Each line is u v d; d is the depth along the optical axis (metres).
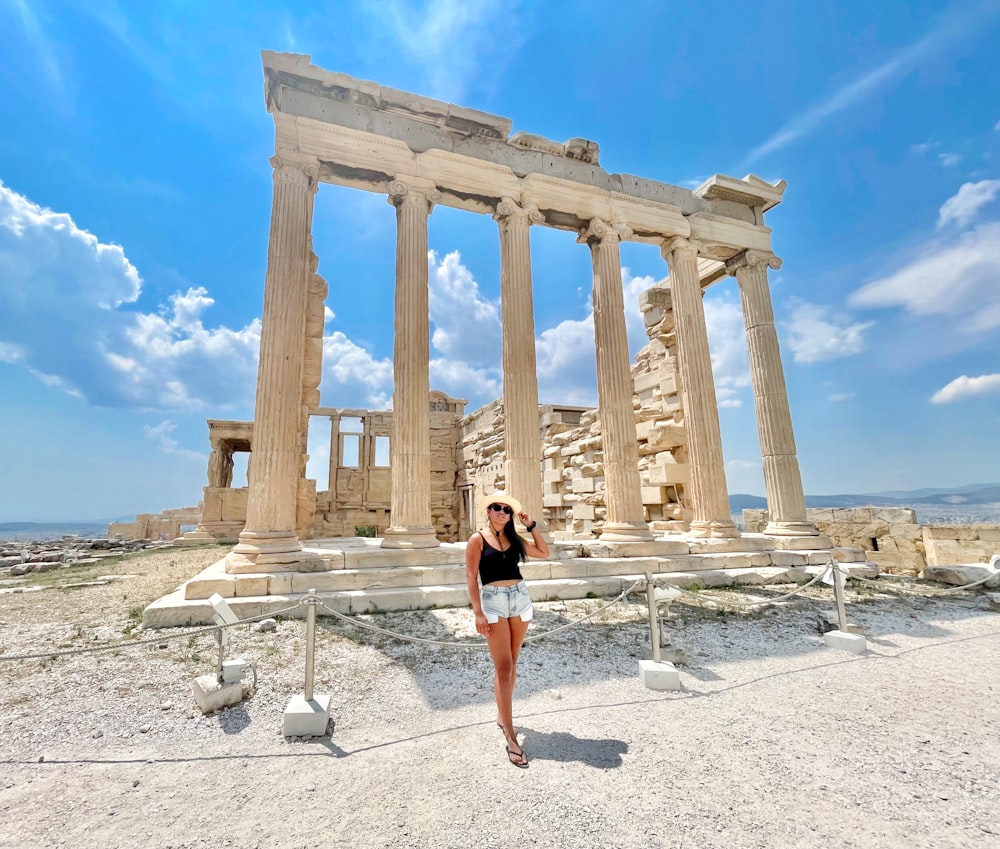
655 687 6.03
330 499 32.97
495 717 5.23
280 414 10.66
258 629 7.92
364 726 5.04
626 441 13.77
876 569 13.42
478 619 4.66
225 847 3.23
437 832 3.35
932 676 6.52
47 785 3.98
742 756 4.38
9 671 6.36
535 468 12.82
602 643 7.78
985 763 4.29
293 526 10.62
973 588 12.12
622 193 15.35
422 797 3.77
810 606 10.29
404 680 6.22
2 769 4.22
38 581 13.45
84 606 9.74
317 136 12.03
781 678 6.44
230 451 33.50
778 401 15.71
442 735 4.82
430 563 10.84
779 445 15.38
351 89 12.48
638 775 4.05
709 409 14.98
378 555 10.53
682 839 3.26
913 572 15.84
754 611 9.84
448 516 33.53
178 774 4.16
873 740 4.71
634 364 20.27
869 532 16.91
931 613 9.98
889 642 8.09
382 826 3.42
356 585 9.75
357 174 12.63
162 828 3.44
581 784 3.92
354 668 6.55
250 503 10.40
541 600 10.34
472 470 31.02
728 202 17.25
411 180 12.75
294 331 11.11
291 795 3.83
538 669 6.65
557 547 12.06
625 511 13.37
